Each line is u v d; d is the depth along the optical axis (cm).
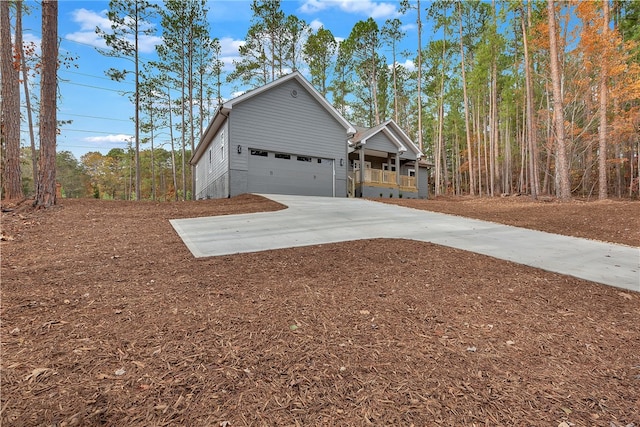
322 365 198
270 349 215
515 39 1934
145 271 380
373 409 160
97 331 235
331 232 641
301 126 1465
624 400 171
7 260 419
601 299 319
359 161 1920
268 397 167
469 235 649
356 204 1149
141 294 308
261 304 289
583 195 2150
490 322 265
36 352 205
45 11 761
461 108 2988
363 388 176
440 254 478
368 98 2956
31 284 330
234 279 356
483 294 326
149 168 4594
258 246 515
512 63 2141
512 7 1511
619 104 1532
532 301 311
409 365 200
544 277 384
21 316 256
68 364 192
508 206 1166
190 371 188
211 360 200
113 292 312
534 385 183
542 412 161
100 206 897
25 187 2808
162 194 4766
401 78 2864
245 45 2370
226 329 241
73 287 324
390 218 850
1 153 1130
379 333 242
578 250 531
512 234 668
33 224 639
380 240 569
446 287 343
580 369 201
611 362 209
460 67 2406
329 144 1541
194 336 230
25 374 181
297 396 169
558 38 1401
